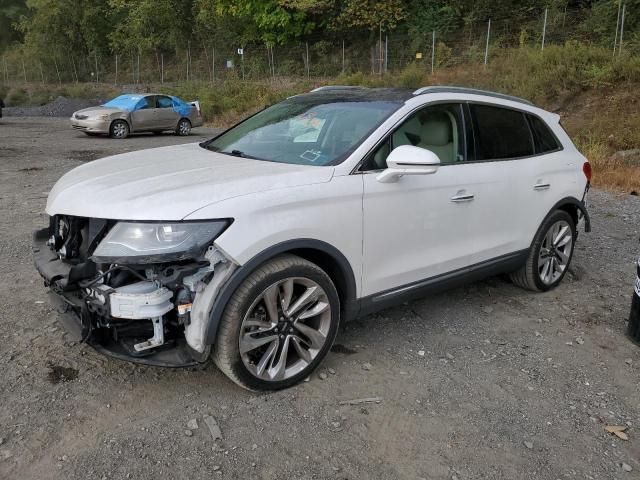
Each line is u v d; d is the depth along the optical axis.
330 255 3.36
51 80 43.69
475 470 2.77
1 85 39.47
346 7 30.47
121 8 42.38
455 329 4.33
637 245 6.85
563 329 4.43
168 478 2.59
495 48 23.59
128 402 3.16
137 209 2.88
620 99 15.71
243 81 28.72
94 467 2.64
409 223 3.75
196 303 2.99
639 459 2.92
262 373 3.22
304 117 4.17
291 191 3.17
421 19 28.83
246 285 3.02
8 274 5.03
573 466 2.84
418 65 25.86
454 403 3.33
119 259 2.79
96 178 3.44
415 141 3.89
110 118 17.61
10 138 16.48
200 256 2.90
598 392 3.54
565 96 16.83
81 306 2.97
